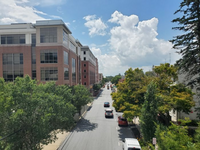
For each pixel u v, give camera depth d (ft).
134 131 60.03
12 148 26.35
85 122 74.64
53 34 89.71
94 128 64.64
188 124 57.52
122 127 65.82
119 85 62.80
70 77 105.81
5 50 91.45
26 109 28.94
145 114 39.17
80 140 51.31
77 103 71.51
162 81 50.72
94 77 273.33
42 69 90.07
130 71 59.98
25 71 90.84
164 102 46.52
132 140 39.83
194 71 35.42
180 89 50.80
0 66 91.66
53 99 36.42
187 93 48.16
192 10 33.01
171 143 21.30
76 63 130.11
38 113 31.73
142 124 40.22
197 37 33.06
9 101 27.48
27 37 91.97
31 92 33.99
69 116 42.93
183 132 23.85
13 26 107.96
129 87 58.75
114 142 49.52
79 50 149.07
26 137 30.50
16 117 25.96
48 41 89.92
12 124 27.07
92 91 208.95
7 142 26.89
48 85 49.67
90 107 118.11
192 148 20.10
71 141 50.52
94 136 55.06
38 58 89.86
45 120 29.66
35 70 92.17
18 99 28.78
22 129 28.32
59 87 56.03
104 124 71.00
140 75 59.52
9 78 91.50
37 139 29.73
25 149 30.01
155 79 52.85
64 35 95.81
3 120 27.76
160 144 24.47
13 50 91.30
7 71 91.81
